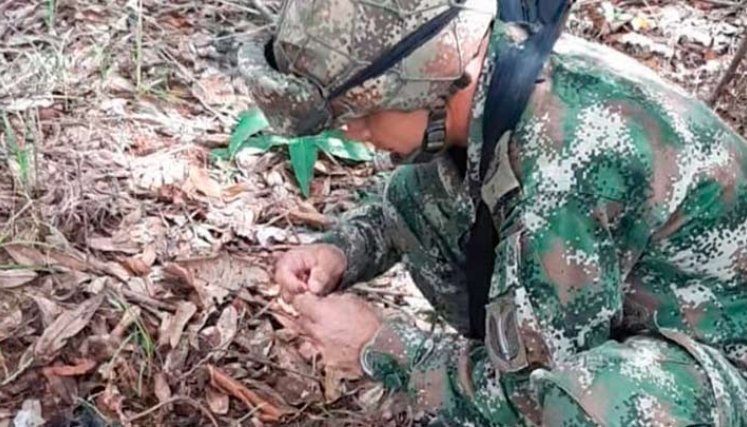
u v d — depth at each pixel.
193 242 2.66
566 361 1.59
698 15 3.81
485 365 1.70
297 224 2.78
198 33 3.41
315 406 2.34
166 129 2.99
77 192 2.72
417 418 2.31
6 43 3.24
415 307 2.58
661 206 1.56
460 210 1.88
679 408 1.56
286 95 1.55
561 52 1.63
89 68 3.17
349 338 1.77
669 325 1.66
